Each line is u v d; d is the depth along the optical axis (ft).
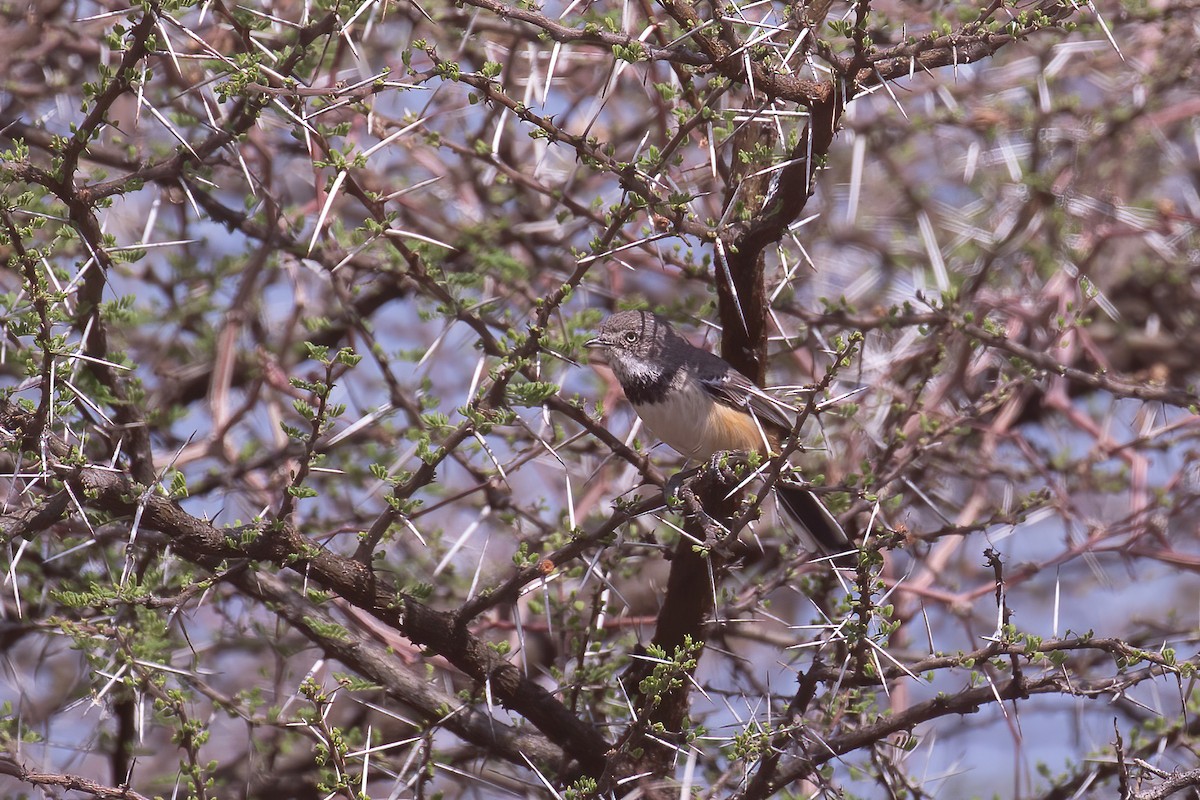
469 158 40.57
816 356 41.63
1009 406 40.78
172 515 25.70
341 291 36.29
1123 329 48.44
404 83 27.12
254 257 36.55
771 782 27.17
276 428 38.01
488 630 37.37
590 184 43.65
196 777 25.12
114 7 38.58
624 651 33.30
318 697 25.43
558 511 38.06
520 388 27.37
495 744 30.07
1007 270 46.52
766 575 36.52
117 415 29.78
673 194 26.50
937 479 40.37
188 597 25.81
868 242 49.90
